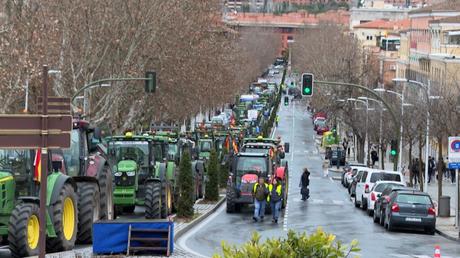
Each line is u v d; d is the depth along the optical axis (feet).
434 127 411.13
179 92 531.09
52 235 174.09
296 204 413.18
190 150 381.19
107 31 453.58
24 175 173.78
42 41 391.45
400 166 513.04
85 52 442.09
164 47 498.28
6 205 167.84
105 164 216.54
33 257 164.14
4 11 408.05
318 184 572.92
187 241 238.89
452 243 265.34
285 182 378.53
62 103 134.21
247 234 265.75
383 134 601.21
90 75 449.06
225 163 468.34
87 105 454.40
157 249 175.32
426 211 294.66
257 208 315.17
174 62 512.63
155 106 539.29
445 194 490.90
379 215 319.88
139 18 471.21
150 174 276.82
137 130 547.08
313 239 82.48
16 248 165.17
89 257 168.55
